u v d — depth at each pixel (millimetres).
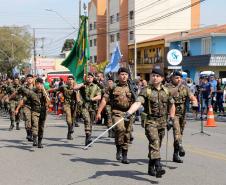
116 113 9758
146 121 8172
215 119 21297
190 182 8047
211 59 44562
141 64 59875
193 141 13633
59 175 8711
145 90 8133
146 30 63281
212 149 11984
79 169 9281
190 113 24141
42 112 12320
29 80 12742
